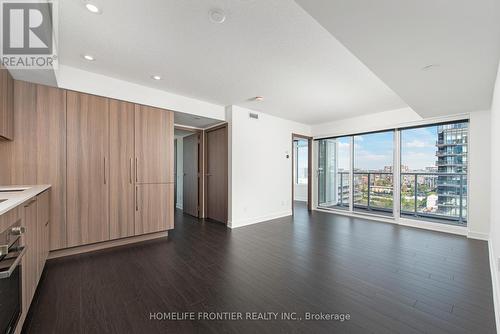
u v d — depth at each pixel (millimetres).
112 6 1720
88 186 2949
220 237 3734
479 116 3684
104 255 2904
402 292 2035
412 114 4449
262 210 4980
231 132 4441
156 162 3576
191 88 3514
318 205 6406
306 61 2615
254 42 2230
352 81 3188
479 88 2684
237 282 2219
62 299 1899
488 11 1353
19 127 2492
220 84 3334
